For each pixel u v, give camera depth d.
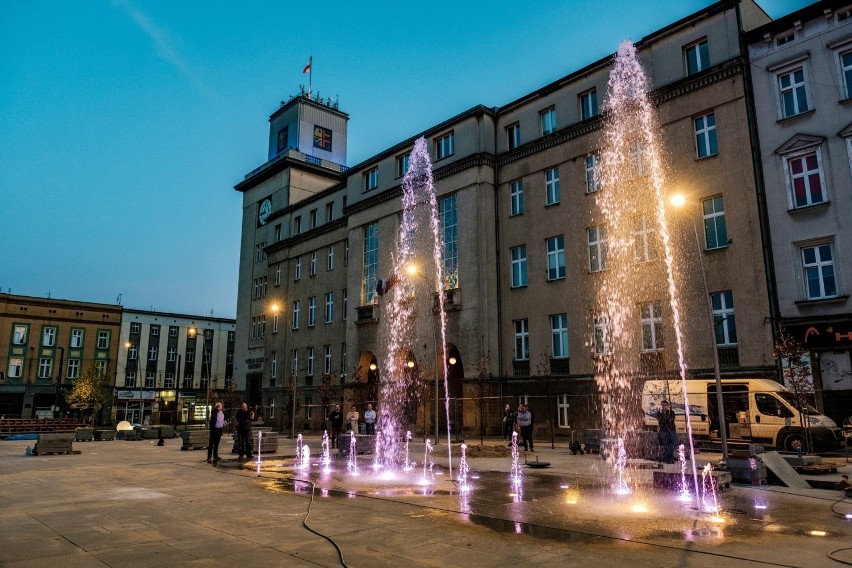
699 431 19.67
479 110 34.00
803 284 22.00
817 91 22.48
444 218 34.97
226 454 21.94
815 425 17.67
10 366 62.75
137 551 6.63
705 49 26.14
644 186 26.89
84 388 61.44
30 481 13.54
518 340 31.52
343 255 44.94
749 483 12.43
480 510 9.34
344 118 61.41
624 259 27.20
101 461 19.08
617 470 15.23
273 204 55.81
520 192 32.72
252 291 56.16
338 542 7.09
